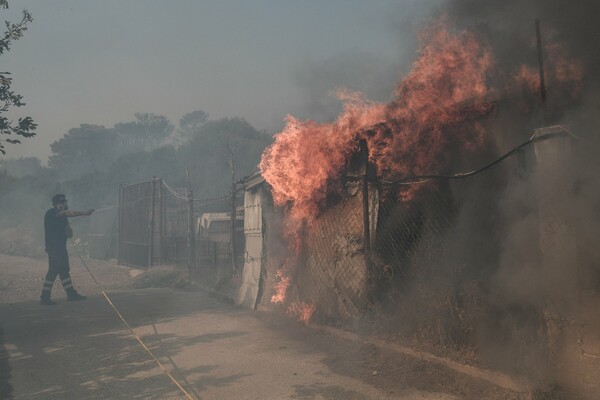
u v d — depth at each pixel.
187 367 5.77
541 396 3.97
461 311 5.27
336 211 7.47
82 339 7.40
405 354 5.38
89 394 5.05
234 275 11.40
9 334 7.91
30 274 17.92
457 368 4.77
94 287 14.36
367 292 6.59
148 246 17.31
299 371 5.42
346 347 6.05
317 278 7.61
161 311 9.41
